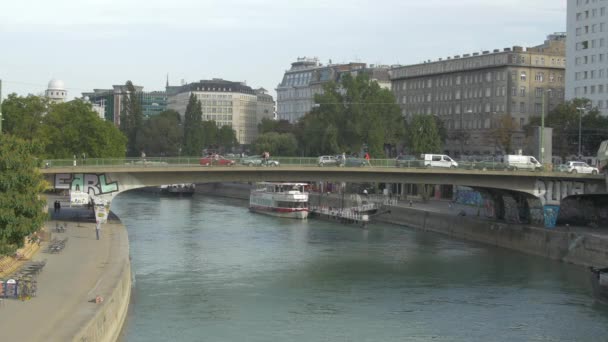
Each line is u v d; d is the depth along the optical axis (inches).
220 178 3996.1
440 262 3786.9
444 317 2664.9
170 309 2704.2
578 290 3125.0
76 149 5575.8
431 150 7263.8
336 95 7844.5
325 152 7854.3
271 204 6299.2
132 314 2620.6
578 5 7554.1
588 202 4643.2
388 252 4116.6
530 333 2469.2
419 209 5511.8
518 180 4306.1
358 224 5620.1
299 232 5059.1
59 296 2138.3
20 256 2714.1
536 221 4399.6
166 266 3543.3
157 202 7770.7
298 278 3314.5
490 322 2603.3
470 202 5890.8
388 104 7765.8
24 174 2314.2
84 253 2952.8
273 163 4065.0
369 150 7568.9
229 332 2426.2
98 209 3472.0
